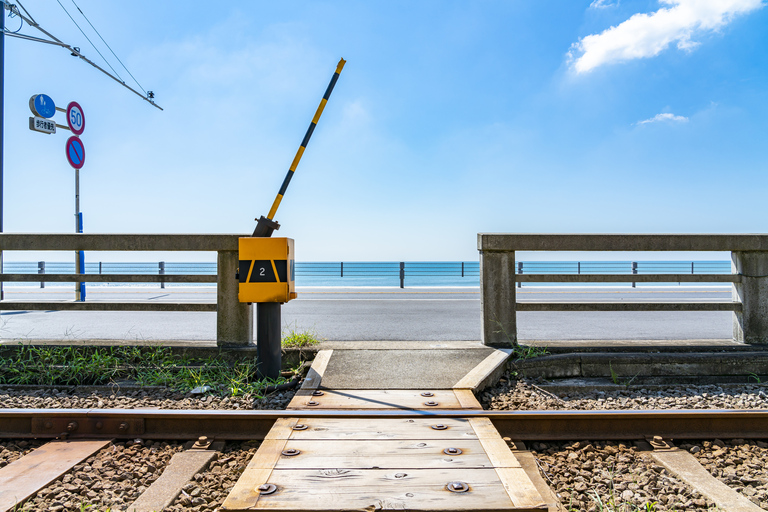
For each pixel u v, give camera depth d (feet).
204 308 19.39
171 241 18.97
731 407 14.98
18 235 19.01
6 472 10.52
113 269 122.31
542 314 38.58
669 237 19.52
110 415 12.67
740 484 10.39
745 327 20.36
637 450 12.11
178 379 17.30
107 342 19.61
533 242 19.63
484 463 9.50
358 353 18.67
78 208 37.19
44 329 29.68
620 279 19.86
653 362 18.86
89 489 9.99
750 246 19.88
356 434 11.06
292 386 16.35
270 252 16.02
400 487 8.51
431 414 12.25
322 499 8.09
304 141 16.61
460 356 18.30
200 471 10.88
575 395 16.78
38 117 34.71
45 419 12.70
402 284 64.85
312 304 42.96
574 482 10.53
